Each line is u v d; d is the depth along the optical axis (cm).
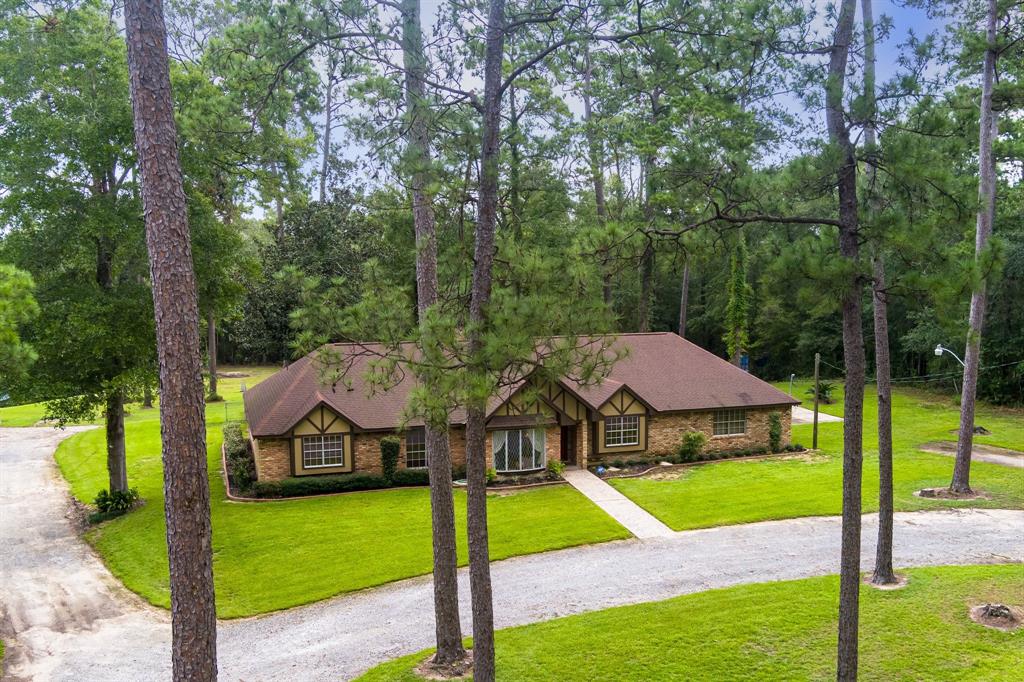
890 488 1580
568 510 2284
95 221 2111
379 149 1136
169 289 939
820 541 1927
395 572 1812
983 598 1460
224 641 1484
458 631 1317
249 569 1866
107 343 2156
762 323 5459
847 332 1087
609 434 2892
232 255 2545
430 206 1076
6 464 3291
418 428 2686
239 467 2605
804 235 1145
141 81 925
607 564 1814
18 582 1889
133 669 1404
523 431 2712
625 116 3562
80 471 3103
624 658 1280
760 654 1272
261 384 3434
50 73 2161
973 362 2288
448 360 979
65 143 2147
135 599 1766
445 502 1299
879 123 1051
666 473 2734
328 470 2614
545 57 1110
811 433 3484
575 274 1022
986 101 2139
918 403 4272
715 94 1184
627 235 1102
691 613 1459
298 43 1175
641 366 3161
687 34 1073
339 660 1369
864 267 1015
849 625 1086
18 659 1463
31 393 2162
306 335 1057
